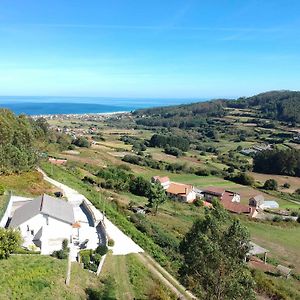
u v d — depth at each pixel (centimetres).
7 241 3794
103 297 3628
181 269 3356
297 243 8575
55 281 3550
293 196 13788
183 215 9019
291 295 5369
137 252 5047
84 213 6266
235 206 11175
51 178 8075
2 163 6994
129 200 8956
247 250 2983
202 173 15700
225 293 2856
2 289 3191
